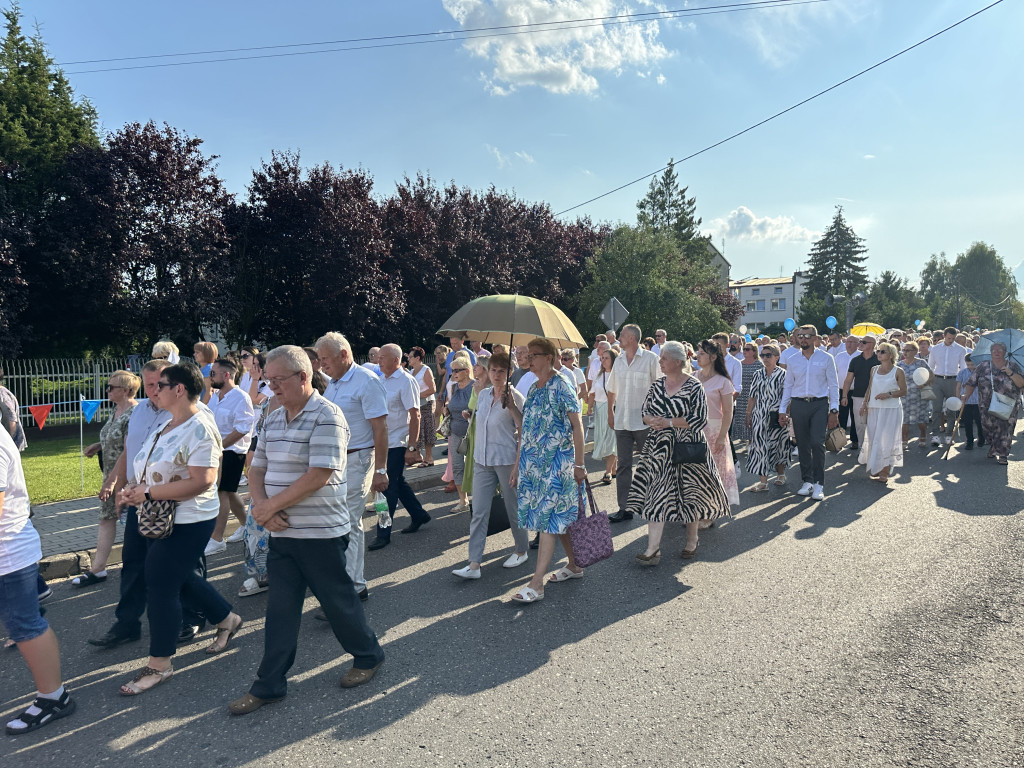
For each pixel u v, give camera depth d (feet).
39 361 50.78
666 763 9.30
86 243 56.39
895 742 9.71
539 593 15.47
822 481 24.89
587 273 119.03
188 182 61.62
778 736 9.92
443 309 83.10
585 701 11.02
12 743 10.16
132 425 15.42
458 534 21.34
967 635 13.15
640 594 15.76
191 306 60.70
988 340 31.40
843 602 14.90
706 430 21.79
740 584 16.22
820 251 276.00
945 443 37.37
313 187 66.69
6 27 71.61
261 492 11.25
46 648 10.60
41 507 24.34
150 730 10.43
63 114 69.00
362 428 15.42
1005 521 20.79
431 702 11.07
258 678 11.02
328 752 9.73
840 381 38.42
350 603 11.40
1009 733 9.89
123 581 13.58
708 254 181.27
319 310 66.85
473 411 23.50
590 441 38.14
